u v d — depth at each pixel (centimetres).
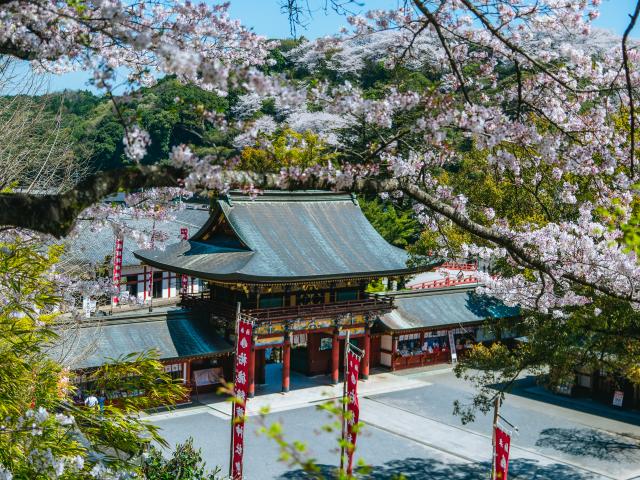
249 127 659
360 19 949
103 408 1002
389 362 4253
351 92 751
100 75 581
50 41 677
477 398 2297
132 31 620
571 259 1516
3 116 1961
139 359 1125
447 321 4316
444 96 732
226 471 2511
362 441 2944
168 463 1847
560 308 2036
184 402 3400
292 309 3628
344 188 692
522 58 941
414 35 910
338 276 3594
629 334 1861
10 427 866
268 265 3528
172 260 3778
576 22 945
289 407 3394
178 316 3556
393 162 786
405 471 2608
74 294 1311
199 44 835
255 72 589
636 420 3322
